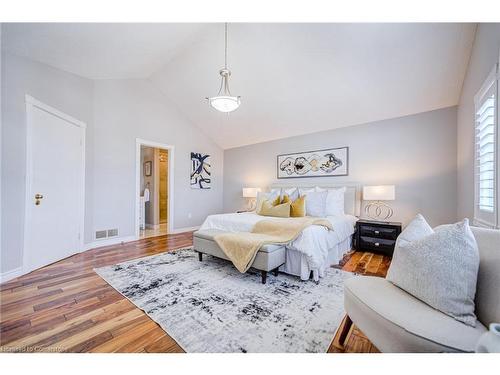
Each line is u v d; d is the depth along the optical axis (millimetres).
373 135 3664
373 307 1030
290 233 2402
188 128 5062
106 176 3641
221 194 5934
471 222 2395
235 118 4590
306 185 4410
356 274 2418
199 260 2859
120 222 3850
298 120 4102
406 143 3363
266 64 3137
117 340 1329
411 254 1134
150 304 1757
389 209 3490
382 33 2344
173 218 4762
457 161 2949
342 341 1275
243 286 2105
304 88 3348
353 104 3410
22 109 2307
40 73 2539
